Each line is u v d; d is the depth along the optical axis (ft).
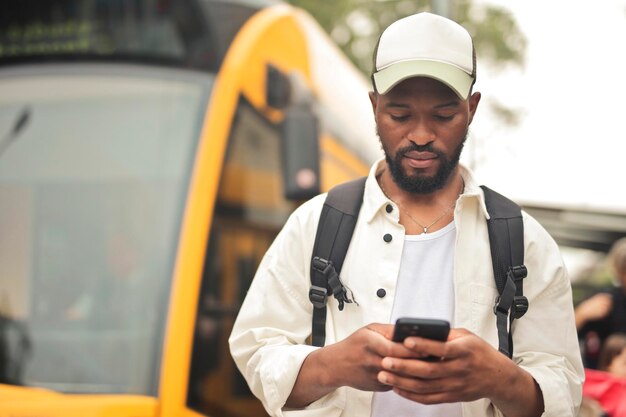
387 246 7.54
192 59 16.87
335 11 52.75
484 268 7.53
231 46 17.11
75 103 16.56
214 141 16.01
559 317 7.66
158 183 15.80
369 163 23.56
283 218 17.74
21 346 15.03
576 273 27.40
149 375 14.60
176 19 16.92
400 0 53.26
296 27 19.97
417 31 7.27
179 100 16.42
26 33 17.13
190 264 15.16
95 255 15.47
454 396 6.64
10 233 15.75
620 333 16.01
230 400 15.43
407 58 7.20
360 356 6.74
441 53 7.21
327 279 7.55
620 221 25.26
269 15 18.76
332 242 7.63
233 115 16.46
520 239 7.57
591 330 16.26
